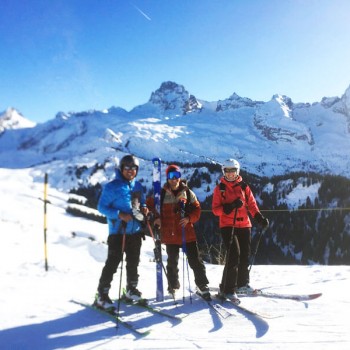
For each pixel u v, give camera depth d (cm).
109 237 402
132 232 406
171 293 467
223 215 470
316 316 384
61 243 1426
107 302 388
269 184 13275
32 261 739
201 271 443
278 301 441
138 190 418
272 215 10562
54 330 344
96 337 327
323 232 9631
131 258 416
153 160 450
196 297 455
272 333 334
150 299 456
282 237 9688
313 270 767
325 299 453
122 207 398
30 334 334
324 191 11919
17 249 905
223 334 332
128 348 302
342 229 9656
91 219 5978
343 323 361
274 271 756
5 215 3153
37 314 387
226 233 464
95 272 631
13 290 479
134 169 405
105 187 402
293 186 12788
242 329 345
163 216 459
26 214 3534
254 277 663
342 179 12406
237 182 475
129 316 383
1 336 330
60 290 488
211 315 387
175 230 454
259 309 410
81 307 411
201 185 14300
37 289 489
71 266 690
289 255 8944
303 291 507
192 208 453
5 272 602
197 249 452
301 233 9688
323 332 336
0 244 952
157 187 446
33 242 1105
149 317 380
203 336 328
